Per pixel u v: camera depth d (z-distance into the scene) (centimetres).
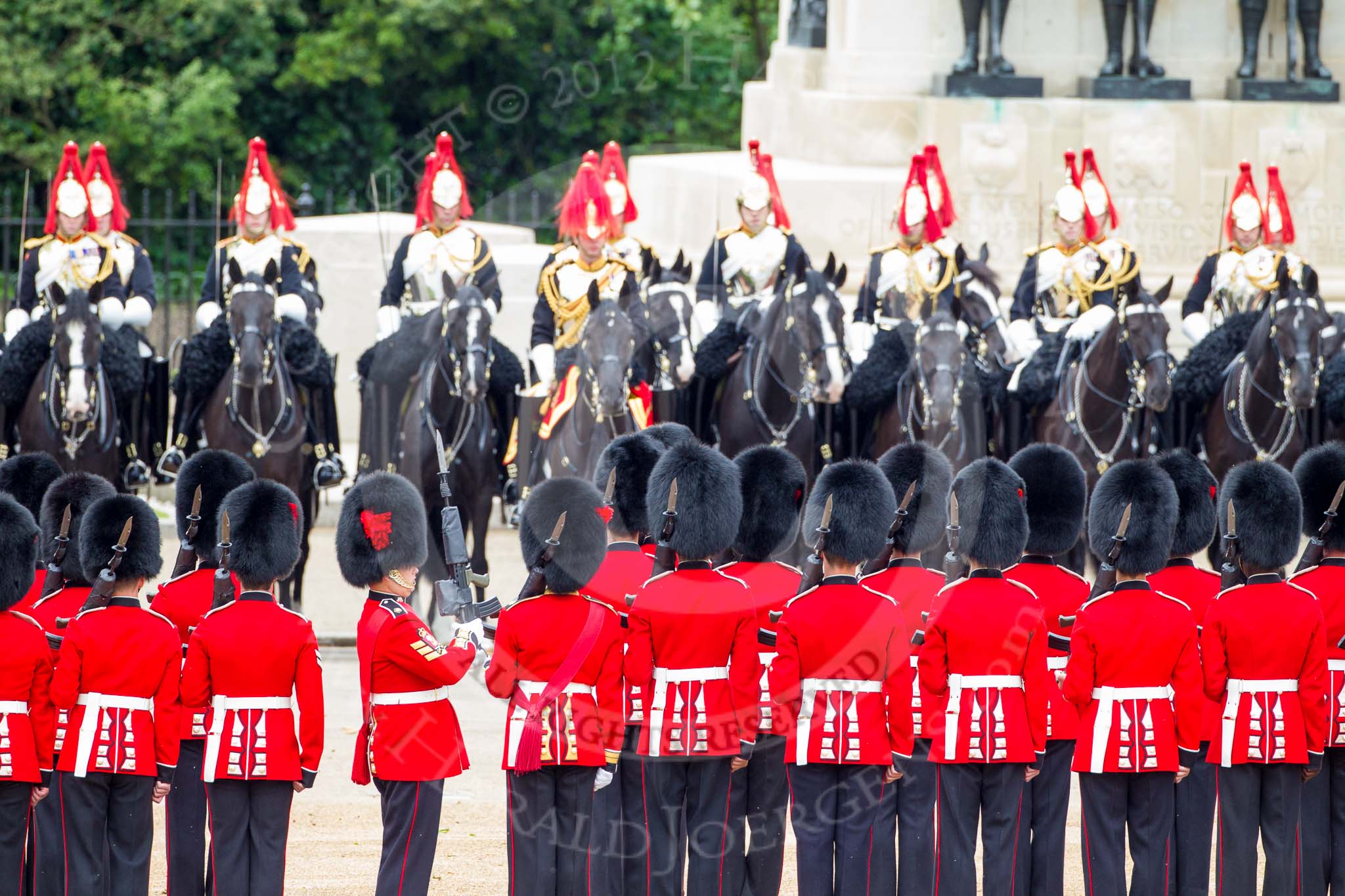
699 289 4341
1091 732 2905
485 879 3234
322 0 10169
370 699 2802
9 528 2812
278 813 2809
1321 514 3509
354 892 3142
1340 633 3141
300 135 10331
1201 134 6606
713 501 2603
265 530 2823
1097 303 5125
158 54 10850
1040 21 6494
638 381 3453
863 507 2791
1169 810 2920
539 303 3772
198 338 4966
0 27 10269
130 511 2895
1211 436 5266
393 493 2802
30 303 5262
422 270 4531
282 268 5175
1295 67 6794
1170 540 2980
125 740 2805
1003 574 3111
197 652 2794
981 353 5044
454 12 7700
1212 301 5750
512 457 4406
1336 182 6756
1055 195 5834
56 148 10175
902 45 6256
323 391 5041
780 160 6094
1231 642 2984
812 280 4319
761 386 4356
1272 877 2988
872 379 4638
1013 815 2894
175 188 10456
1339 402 5219
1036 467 3303
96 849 2820
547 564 2650
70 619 2969
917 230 4922
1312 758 2970
